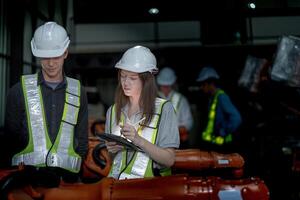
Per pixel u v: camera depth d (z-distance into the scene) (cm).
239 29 472
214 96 385
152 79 159
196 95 564
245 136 489
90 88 556
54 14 405
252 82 427
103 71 561
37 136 180
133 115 164
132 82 158
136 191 118
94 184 126
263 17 431
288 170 371
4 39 349
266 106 448
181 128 409
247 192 115
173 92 444
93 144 248
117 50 535
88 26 532
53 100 188
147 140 151
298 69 306
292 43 309
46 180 129
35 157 178
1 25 346
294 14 388
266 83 406
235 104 518
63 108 188
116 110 168
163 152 149
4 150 232
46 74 188
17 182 122
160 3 458
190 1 450
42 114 183
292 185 367
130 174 155
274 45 469
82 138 197
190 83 557
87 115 200
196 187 116
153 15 464
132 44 536
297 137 405
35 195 123
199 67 544
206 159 227
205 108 567
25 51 376
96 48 534
